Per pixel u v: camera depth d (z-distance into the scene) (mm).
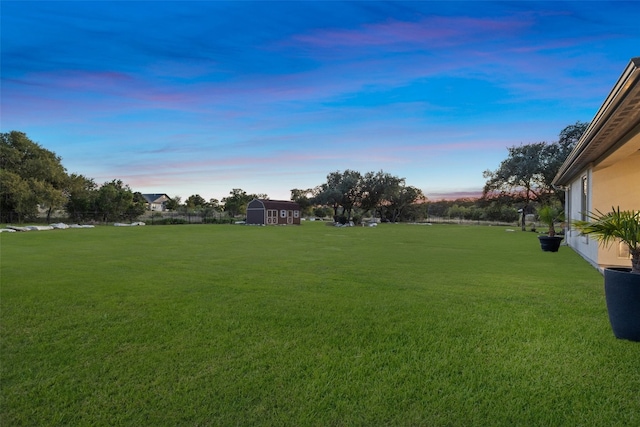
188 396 2385
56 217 32562
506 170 26938
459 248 12820
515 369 2768
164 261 9125
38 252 11039
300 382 2576
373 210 49062
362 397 2375
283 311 4422
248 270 7691
